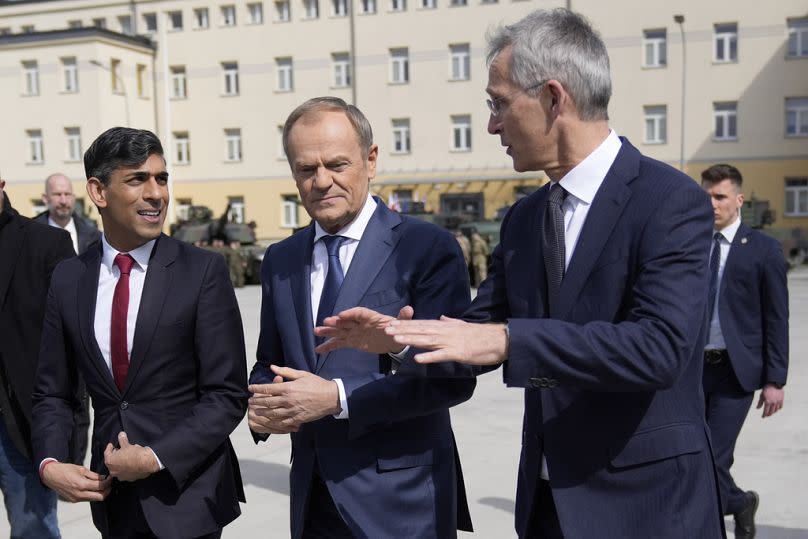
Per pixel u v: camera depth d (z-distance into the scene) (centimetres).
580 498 207
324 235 261
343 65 3375
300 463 254
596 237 203
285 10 3428
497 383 849
